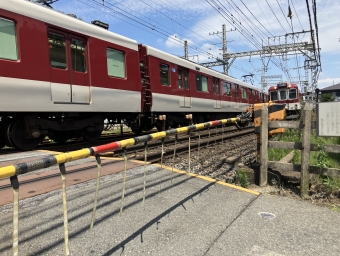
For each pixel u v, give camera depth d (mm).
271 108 6258
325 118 4008
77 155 2107
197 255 2506
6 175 1600
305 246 2699
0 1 5766
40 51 6488
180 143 9281
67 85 7133
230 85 19281
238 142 10453
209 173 5582
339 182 4605
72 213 3186
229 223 3152
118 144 2631
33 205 3375
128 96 9117
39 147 8180
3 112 6266
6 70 5844
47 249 2459
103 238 2691
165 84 11570
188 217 3252
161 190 4074
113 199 3645
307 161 4227
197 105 14164
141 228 2924
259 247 2666
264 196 4133
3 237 2625
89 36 7777
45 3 7910
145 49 10633
